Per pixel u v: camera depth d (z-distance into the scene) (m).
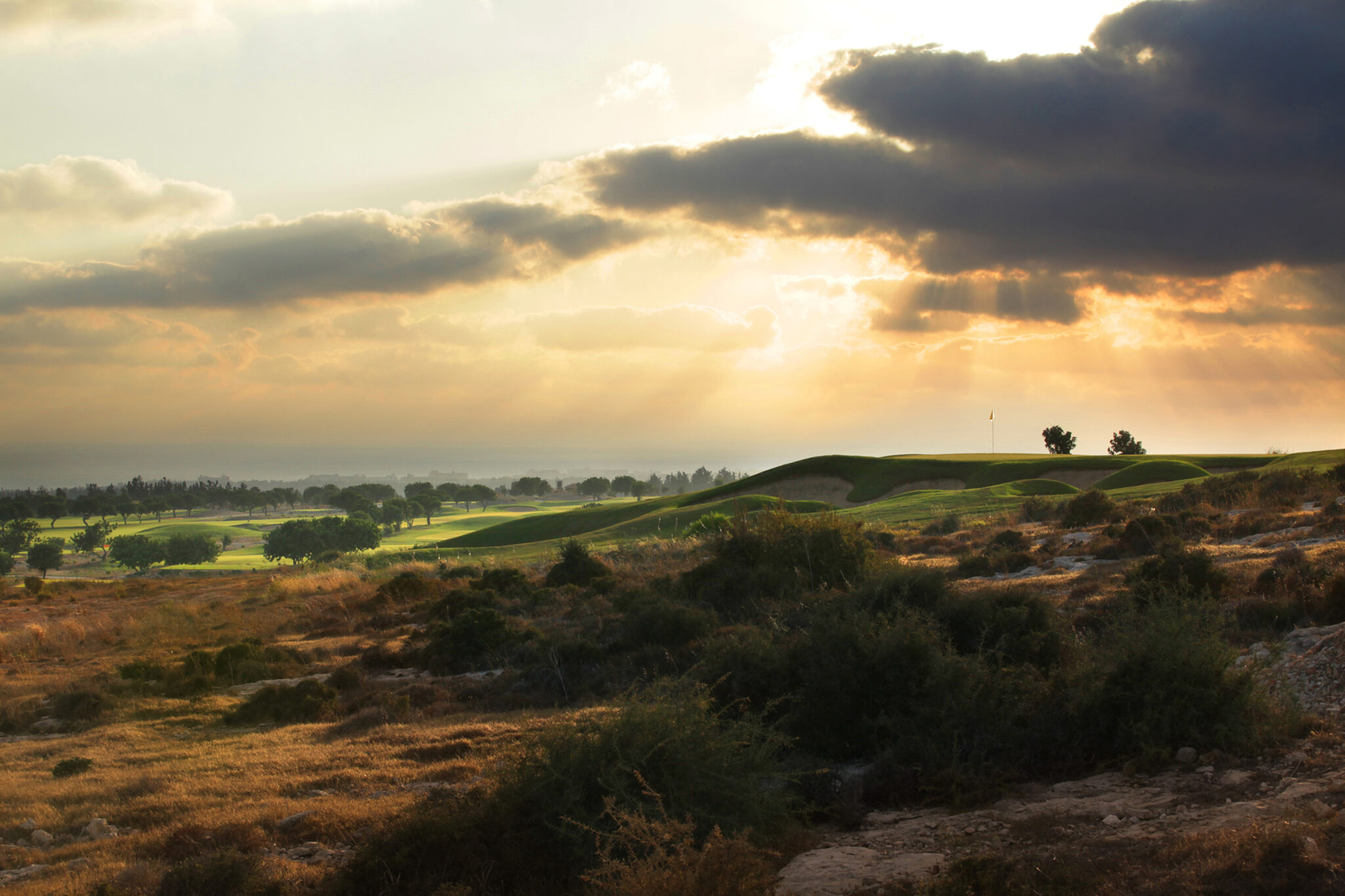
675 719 7.26
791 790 7.77
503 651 19.59
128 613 35.19
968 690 8.55
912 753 8.19
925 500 55.44
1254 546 18.53
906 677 8.98
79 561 183.25
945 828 6.48
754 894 5.12
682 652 16.09
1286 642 10.16
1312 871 4.20
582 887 6.21
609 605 23.28
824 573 21.22
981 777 7.48
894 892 5.21
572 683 16.00
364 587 37.38
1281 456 59.25
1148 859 4.96
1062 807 6.48
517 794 7.04
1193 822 5.54
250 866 6.81
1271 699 7.55
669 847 5.94
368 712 14.59
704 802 6.85
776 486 78.25
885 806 7.81
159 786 10.59
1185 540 20.89
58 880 7.18
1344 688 7.98
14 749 13.83
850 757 9.03
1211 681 7.32
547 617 24.09
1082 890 4.69
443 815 7.08
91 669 22.20
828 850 6.37
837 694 9.15
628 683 15.16
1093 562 20.44
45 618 37.44
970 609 11.41
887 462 78.31
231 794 10.02
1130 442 119.00
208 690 18.67
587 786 6.77
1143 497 40.62
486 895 6.32
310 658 22.41
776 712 9.52
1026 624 11.11
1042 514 36.06
